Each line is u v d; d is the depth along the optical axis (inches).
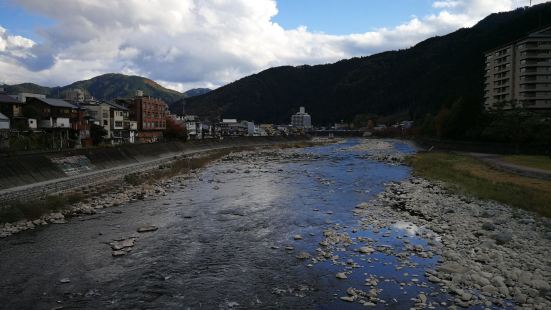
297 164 2375.7
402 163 2337.6
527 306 474.6
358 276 595.2
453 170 1718.8
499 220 873.5
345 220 941.8
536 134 2217.0
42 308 512.7
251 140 4394.7
